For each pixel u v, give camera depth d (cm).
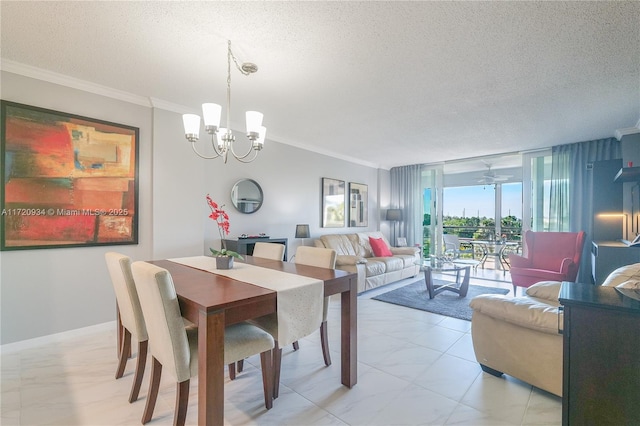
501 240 653
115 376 206
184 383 148
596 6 166
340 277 196
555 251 412
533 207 506
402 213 672
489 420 164
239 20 182
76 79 264
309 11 173
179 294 152
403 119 362
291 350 254
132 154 300
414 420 165
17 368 216
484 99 299
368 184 641
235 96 298
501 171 678
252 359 241
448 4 166
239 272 209
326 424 162
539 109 324
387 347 258
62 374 209
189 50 216
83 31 194
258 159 430
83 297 275
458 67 237
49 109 256
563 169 470
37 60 233
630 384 122
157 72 251
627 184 396
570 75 248
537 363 183
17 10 173
